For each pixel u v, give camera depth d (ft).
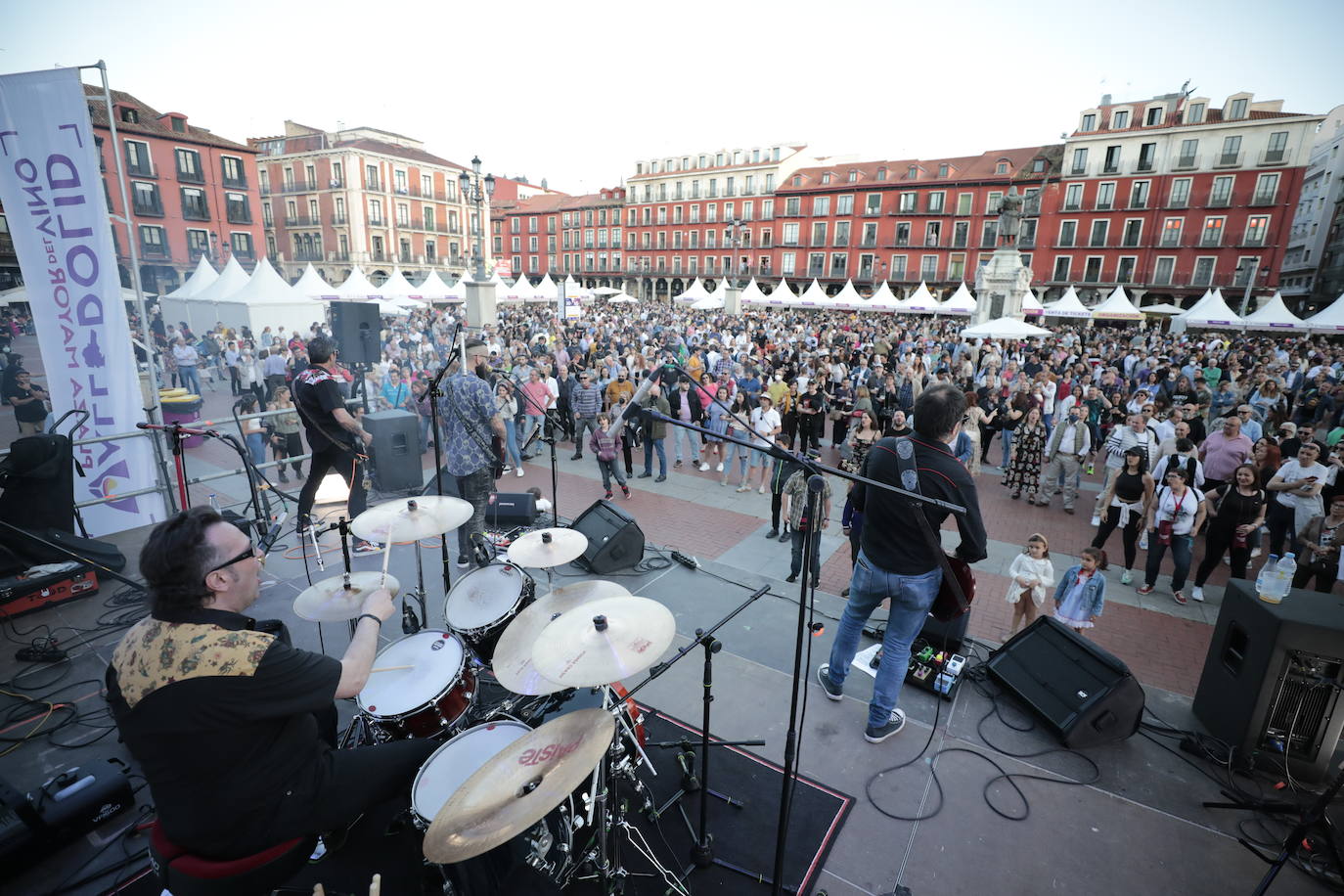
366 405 30.50
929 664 15.12
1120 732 13.17
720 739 12.98
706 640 8.84
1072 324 151.84
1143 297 148.46
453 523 12.83
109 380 20.51
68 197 19.07
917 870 10.30
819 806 11.42
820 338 82.99
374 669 10.43
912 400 43.24
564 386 41.11
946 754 12.88
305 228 174.70
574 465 35.27
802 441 36.99
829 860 10.39
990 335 61.62
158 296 82.33
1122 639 18.16
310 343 18.83
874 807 11.50
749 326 96.89
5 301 87.30
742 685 14.79
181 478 16.81
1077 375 56.34
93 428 20.72
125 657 6.72
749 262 197.06
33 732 12.71
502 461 19.07
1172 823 11.43
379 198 171.53
